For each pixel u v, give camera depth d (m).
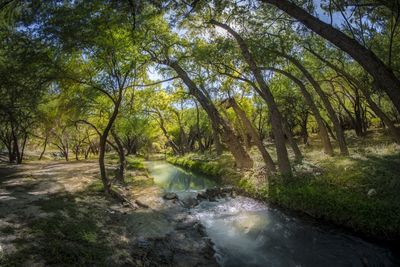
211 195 14.04
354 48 7.07
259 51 15.79
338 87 32.12
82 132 42.19
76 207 10.17
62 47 10.73
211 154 33.81
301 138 44.34
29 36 10.33
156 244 7.62
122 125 25.33
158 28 15.10
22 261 5.66
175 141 57.38
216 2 11.66
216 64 18.72
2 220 8.13
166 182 20.39
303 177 12.82
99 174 19.94
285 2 7.96
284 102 30.75
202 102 20.36
